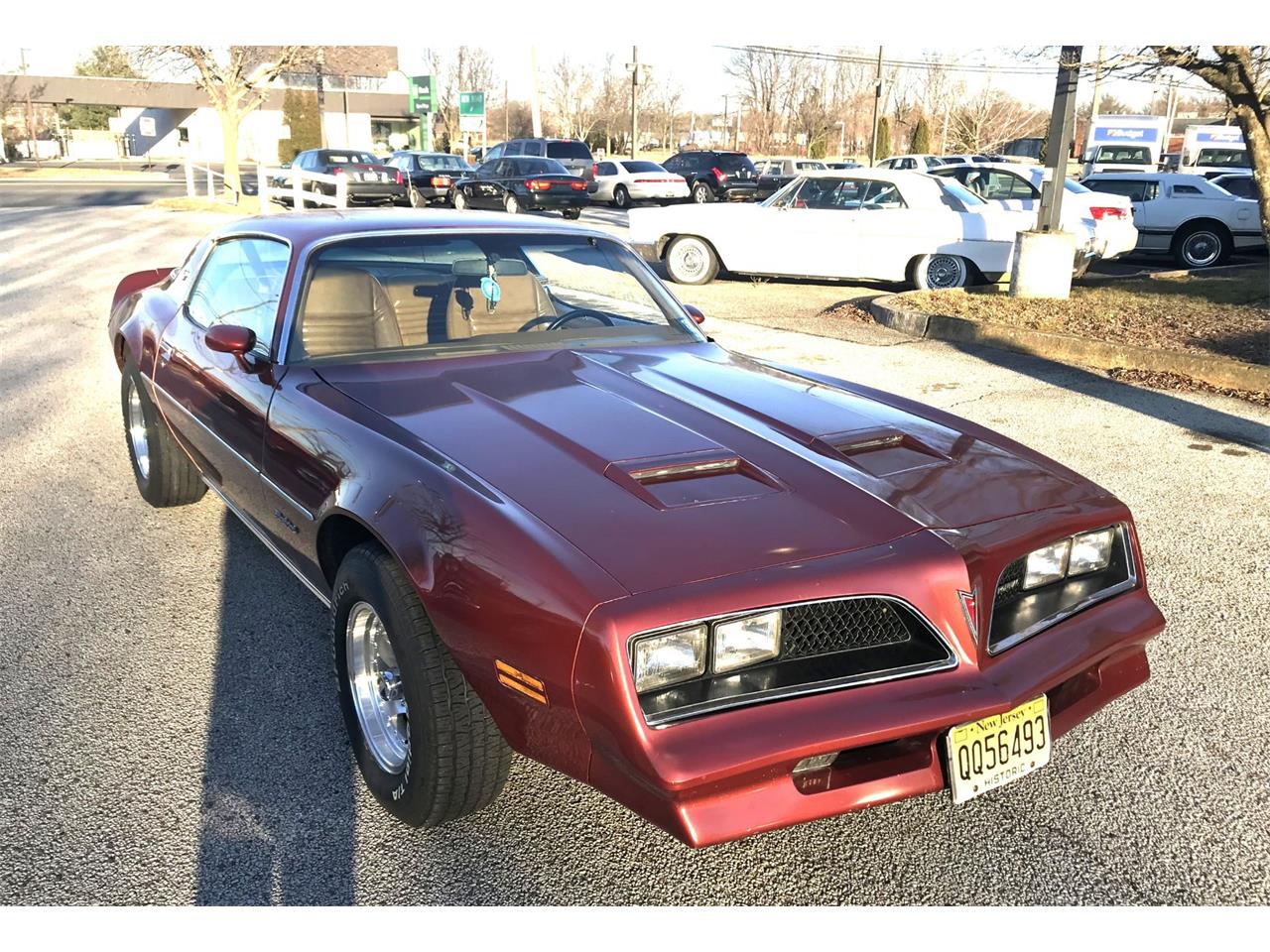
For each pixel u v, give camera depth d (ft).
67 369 26.30
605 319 12.76
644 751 6.59
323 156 76.74
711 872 8.50
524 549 7.36
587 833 8.96
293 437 10.21
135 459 16.84
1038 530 8.32
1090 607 8.67
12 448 19.74
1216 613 13.32
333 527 9.56
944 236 41.14
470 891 8.16
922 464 9.20
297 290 11.48
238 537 15.46
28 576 13.87
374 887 8.16
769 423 9.78
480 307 12.06
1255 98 31.12
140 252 50.21
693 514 7.83
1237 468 19.35
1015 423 22.26
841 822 9.24
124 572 14.10
